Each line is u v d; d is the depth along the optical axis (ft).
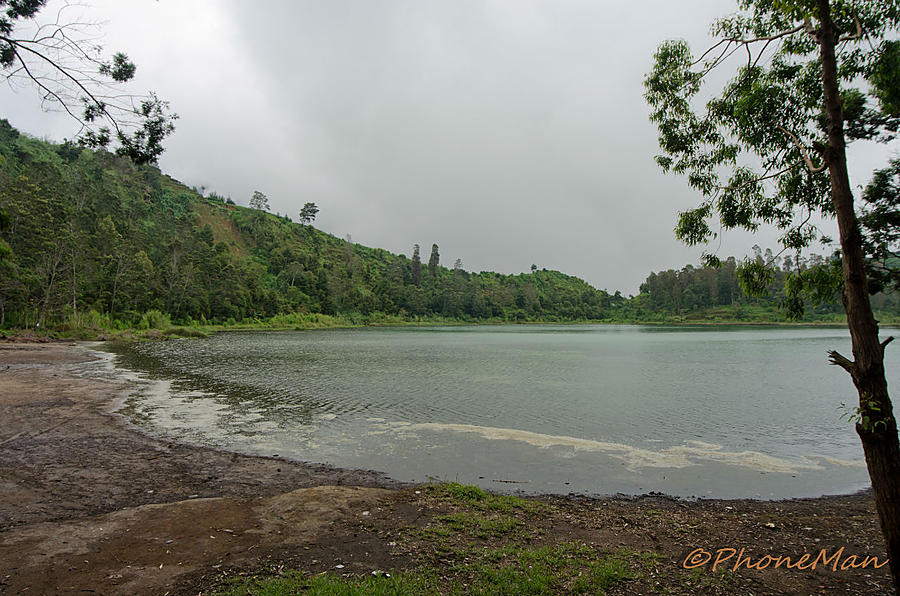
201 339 212.02
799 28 16.38
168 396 64.39
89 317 212.23
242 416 52.90
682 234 23.17
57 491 27.20
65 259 193.67
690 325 483.10
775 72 20.04
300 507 24.89
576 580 17.17
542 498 29.66
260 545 19.97
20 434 40.81
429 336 276.41
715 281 506.48
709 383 84.38
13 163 290.15
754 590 17.10
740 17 19.97
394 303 511.40
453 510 25.02
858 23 16.06
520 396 69.05
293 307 406.62
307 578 16.85
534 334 314.76
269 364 110.42
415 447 41.45
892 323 284.41
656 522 24.63
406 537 21.04
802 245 20.85
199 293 307.37
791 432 48.85
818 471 36.47
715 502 29.63
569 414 56.70
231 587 16.12
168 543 20.01
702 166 22.91
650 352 158.92
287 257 501.56
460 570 17.79
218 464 34.65
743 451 41.88
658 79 22.98
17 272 151.64
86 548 19.35
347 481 31.78
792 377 93.30
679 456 40.11
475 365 113.70
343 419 52.47
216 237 515.50
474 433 46.75
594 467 36.73
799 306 20.81
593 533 22.68
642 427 50.57
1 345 134.31
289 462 36.11
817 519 25.54
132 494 27.27
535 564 18.35
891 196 20.74
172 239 341.00
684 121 23.07
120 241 262.88
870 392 13.55
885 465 13.50
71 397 59.93
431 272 655.35
